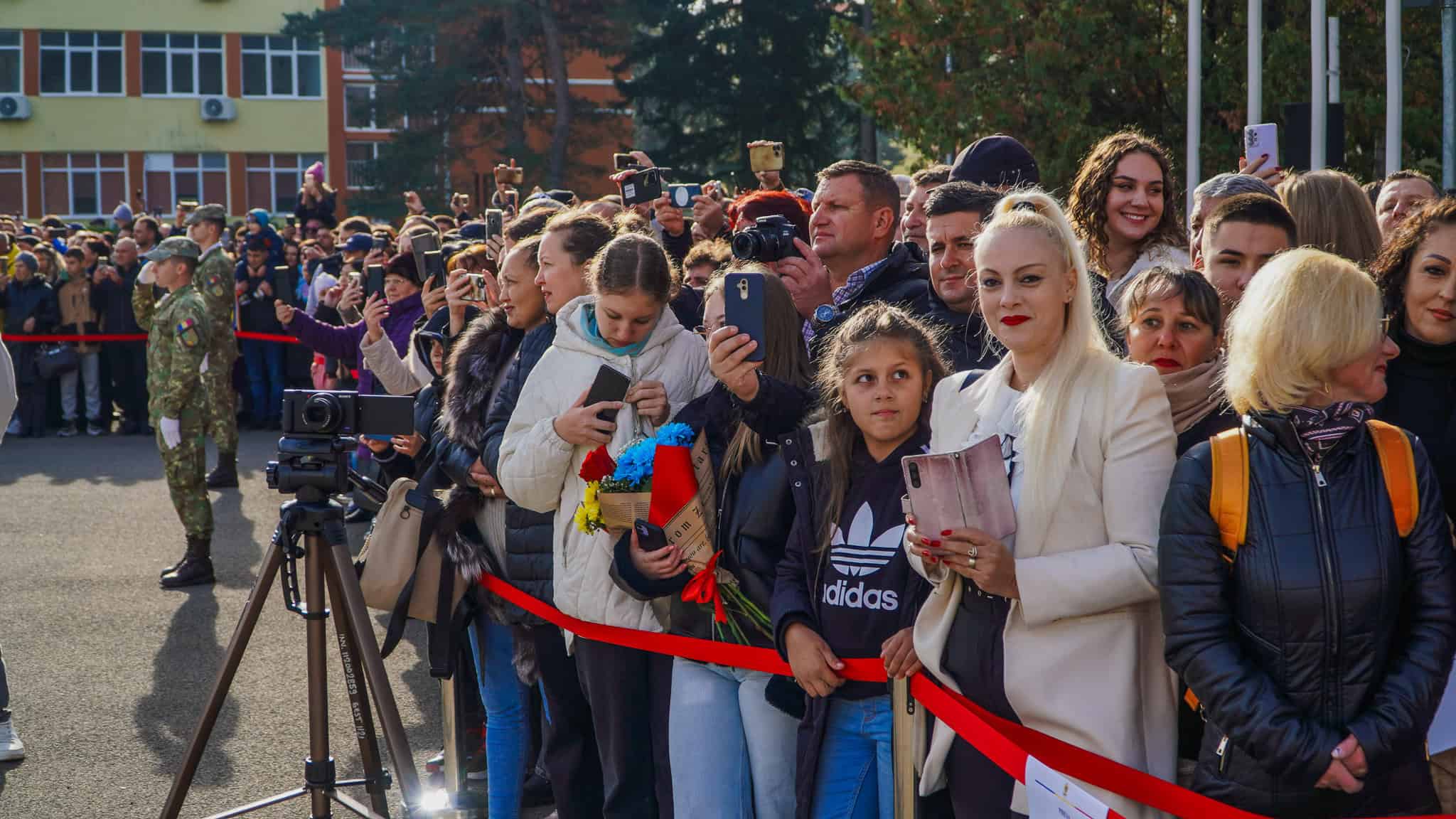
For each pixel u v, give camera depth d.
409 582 4.12
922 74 15.48
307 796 4.75
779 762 3.27
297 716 5.58
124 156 43.81
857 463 3.04
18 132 43.28
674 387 3.71
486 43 34.78
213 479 11.15
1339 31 12.50
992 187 3.96
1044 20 14.11
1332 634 2.28
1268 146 5.33
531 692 4.21
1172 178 4.24
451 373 4.22
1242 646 2.37
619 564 3.34
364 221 12.59
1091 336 2.65
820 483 3.08
